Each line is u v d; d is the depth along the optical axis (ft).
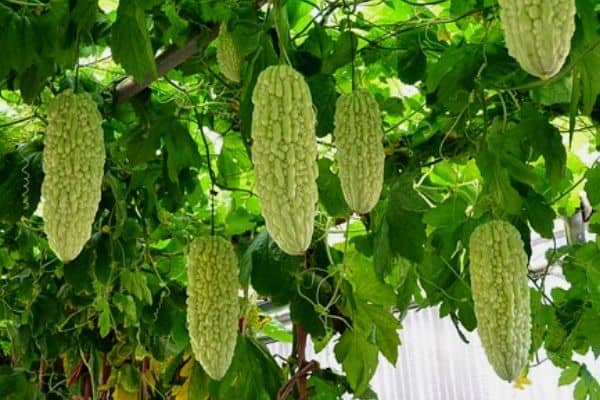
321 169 8.84
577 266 11.04
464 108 8.78
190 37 8.43
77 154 6.50
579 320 11.02
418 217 8.48
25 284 13.17
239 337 9.39
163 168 10.20
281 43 6.08
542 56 4.56
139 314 12.23
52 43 7.86
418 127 10.14
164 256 12.53
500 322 6.66
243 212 11.52
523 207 9.11
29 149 9.50
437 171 10.67
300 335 10.90
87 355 13.80
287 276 9.06
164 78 9.41
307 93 5.69
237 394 9.30
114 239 10.43
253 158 5.58
